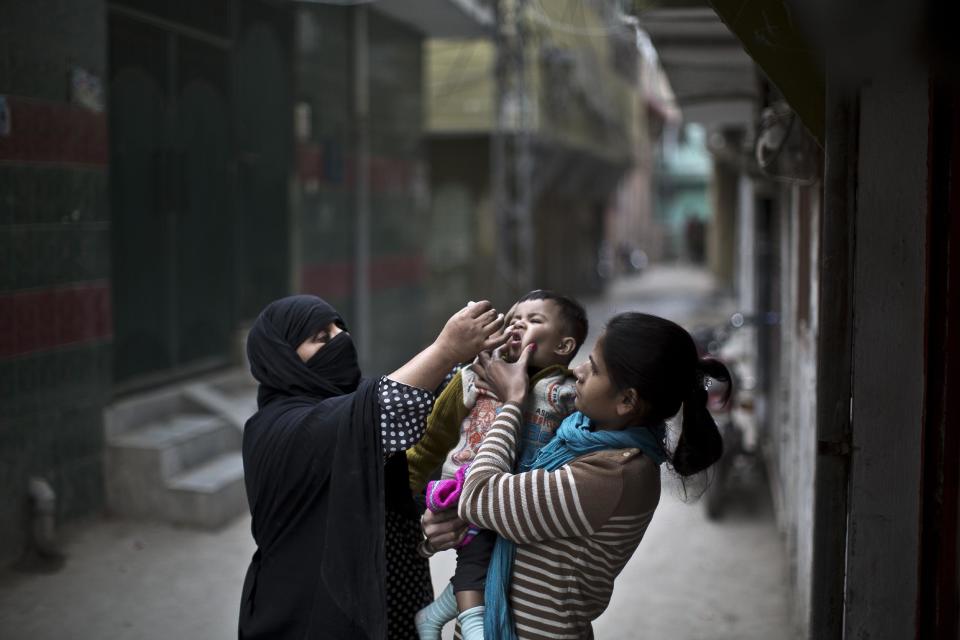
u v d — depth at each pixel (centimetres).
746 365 921
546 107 1719
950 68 194
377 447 213
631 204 3725
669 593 503
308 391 232
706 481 208
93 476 596
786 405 566
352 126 1035
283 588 222
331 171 977
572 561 194
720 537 594
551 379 211
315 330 235
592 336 1472
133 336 666
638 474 192
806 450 405
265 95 846
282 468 221
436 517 209
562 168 2039
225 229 784
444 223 1727
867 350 207
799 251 466
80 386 582
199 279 748
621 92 2598
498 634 193
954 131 200
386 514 236
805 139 353
